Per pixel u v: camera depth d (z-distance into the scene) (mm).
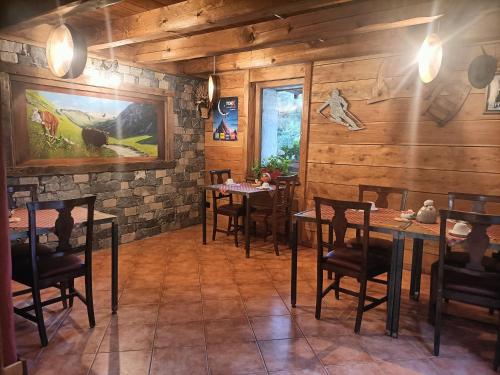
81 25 3594
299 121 5902
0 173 1720
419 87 3643
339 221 2559
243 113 5094
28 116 3537
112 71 4223
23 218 2547
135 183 4660
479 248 2096
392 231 2430
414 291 3100
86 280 2506
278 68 4703
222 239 4855
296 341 2420
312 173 4477
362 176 4109
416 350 2346
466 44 3332
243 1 2584
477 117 3375
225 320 2682
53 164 3773
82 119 3996
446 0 2584
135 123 4582
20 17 2791
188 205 5480
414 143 3742
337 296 3064
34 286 2238
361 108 4035
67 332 2477
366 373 2104
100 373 2057
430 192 3695
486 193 3395
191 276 3537
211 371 2084
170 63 4926
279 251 4375
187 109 5309
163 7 3035
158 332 2498
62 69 2688
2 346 1739
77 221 2484
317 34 3143
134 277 3488
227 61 4688
